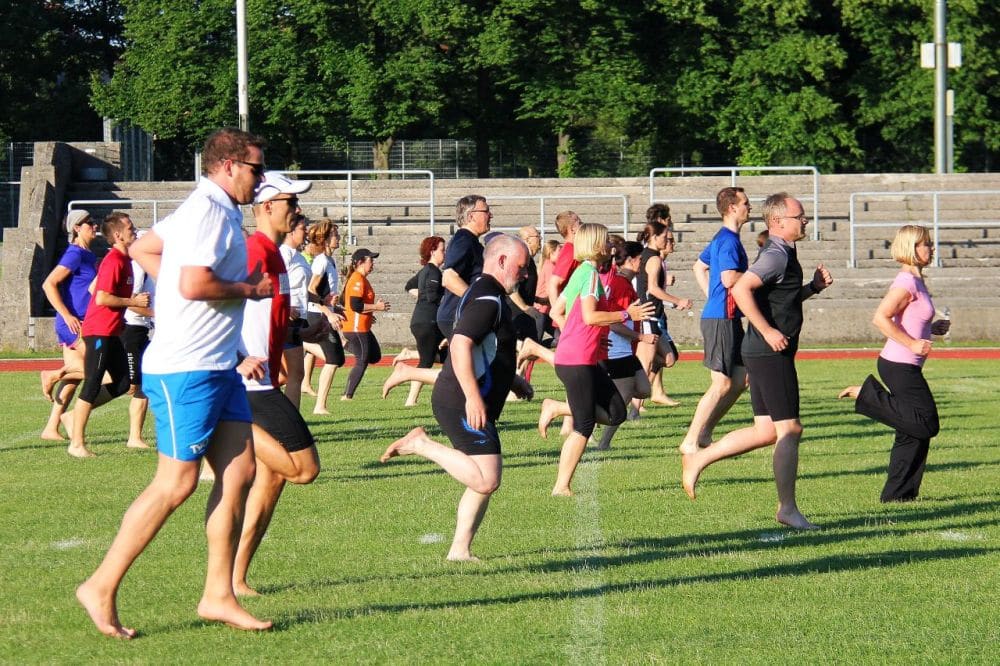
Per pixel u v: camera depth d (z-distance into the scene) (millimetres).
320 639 7797
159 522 7773
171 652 7527
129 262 16125
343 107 63250
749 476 14367
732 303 14750
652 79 62500
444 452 9875
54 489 13719
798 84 62688
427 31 61625
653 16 63781
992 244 42750
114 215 16016
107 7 88562
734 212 14641
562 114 61812
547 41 62188
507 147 69125
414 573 9602
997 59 62062
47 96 85500
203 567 9836
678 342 36812
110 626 7789
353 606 8586
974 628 7973
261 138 7895
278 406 8867
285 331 9141
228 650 7562
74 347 17703
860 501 12734
